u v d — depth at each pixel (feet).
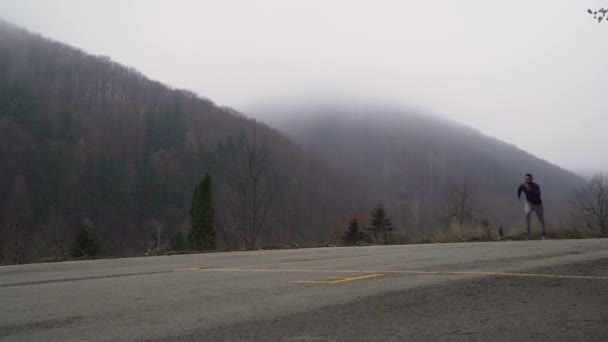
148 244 56.59
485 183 348.59
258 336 11.62
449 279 19.54
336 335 11.59
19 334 12.37
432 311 13.93
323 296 16.44
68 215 226.79
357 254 33.68
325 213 210.38
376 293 16.76
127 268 28.32
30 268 30.35
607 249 31.83
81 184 246.68
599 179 91.20
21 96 311.68
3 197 214.48
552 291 16.78
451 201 132.26
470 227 60.54
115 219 234.99
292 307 14.78
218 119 361.10
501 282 18.62
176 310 14.74
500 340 11.10
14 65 350.64
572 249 32.07
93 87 390.21
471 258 27.53
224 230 69.15
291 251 40.42
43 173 245.04
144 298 16.94
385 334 11.62
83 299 17.10
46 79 364.79
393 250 36.40
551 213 71.46
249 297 16.62
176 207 244.22
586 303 14.87
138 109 360.48
